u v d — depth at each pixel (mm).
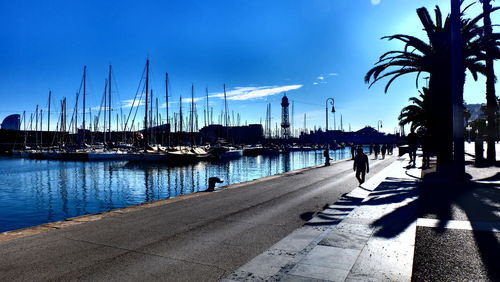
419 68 21516
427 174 17094
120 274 4844
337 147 139500
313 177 18906
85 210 21234
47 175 43156
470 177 14664
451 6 14031
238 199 11633
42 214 20031
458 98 13578
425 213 7902
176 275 4797
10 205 23078
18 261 5398
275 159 79875
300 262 4965
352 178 17922
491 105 21922
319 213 8781
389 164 27797
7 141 118250
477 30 19594
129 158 59094
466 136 105938
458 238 5898
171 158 59031
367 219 7469
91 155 62875
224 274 4812
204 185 33750
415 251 5332
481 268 4566
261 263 5133
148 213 9297
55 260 5445
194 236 6863
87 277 4734
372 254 5184
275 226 7660
